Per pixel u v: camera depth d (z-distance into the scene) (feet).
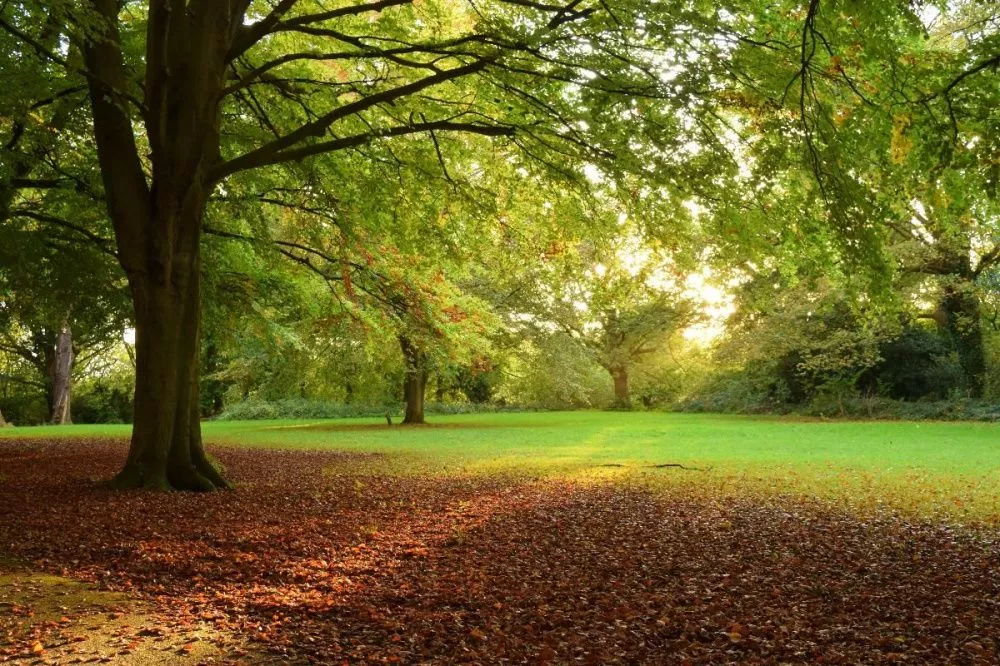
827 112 29.12
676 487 41.37
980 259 96.17
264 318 62.90
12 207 51.52
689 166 35.63
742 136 35.01
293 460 58.03
